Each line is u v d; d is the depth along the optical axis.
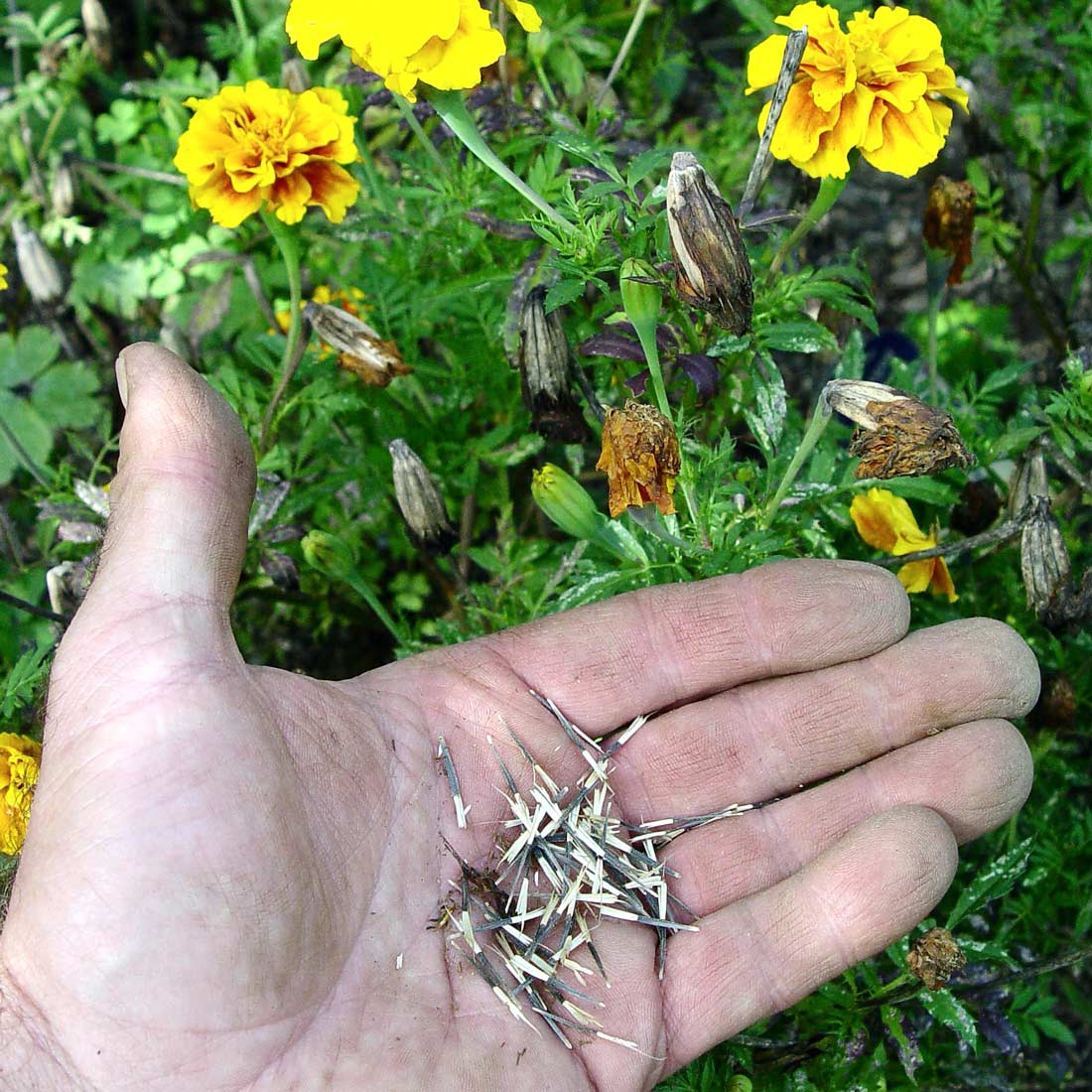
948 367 0.42
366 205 0.34
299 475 0.32
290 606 0.37
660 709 0.27
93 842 0.20
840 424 0.33
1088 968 0.33
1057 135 0.37
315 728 0.23
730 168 0.38
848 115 0.24
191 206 0.38
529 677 0.26
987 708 0.26
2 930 0.21
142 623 0.21
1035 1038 0.28
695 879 0.26
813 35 0.24
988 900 0.26
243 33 0.38
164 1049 0.20
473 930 0.24
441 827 0.25
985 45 0.35
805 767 0.27
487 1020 0.23
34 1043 0.20
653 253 0.26
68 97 0.42
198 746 0.21
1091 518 0.33
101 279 0.41
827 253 0.34
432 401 0.35
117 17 0.49
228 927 0.20
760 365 0.27
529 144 0.30
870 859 0.24
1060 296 0.43
